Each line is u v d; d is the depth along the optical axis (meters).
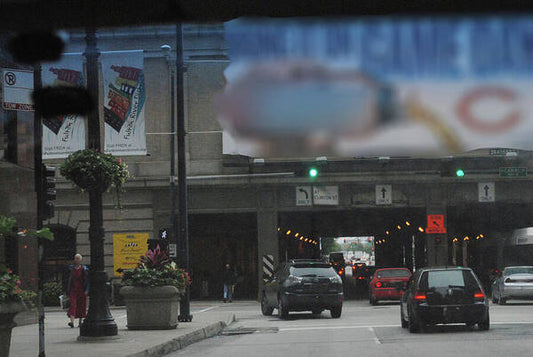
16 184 23.36
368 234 80.94
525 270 33.72
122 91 32.16
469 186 44.16
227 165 42.69
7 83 15.01
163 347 14.84
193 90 36.69
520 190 43.97
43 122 32.84
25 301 10.77
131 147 32.25
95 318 15.74
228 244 49.84
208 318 25.38
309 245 78.19
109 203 43.28
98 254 15.84
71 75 24.12
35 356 12.56
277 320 26.59
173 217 37.66
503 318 23.75
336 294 26.70
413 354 13.45
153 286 18.95
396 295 36.50
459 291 18.69
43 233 10.02
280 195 43.97
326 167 43.44
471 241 65.12
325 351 14.62
